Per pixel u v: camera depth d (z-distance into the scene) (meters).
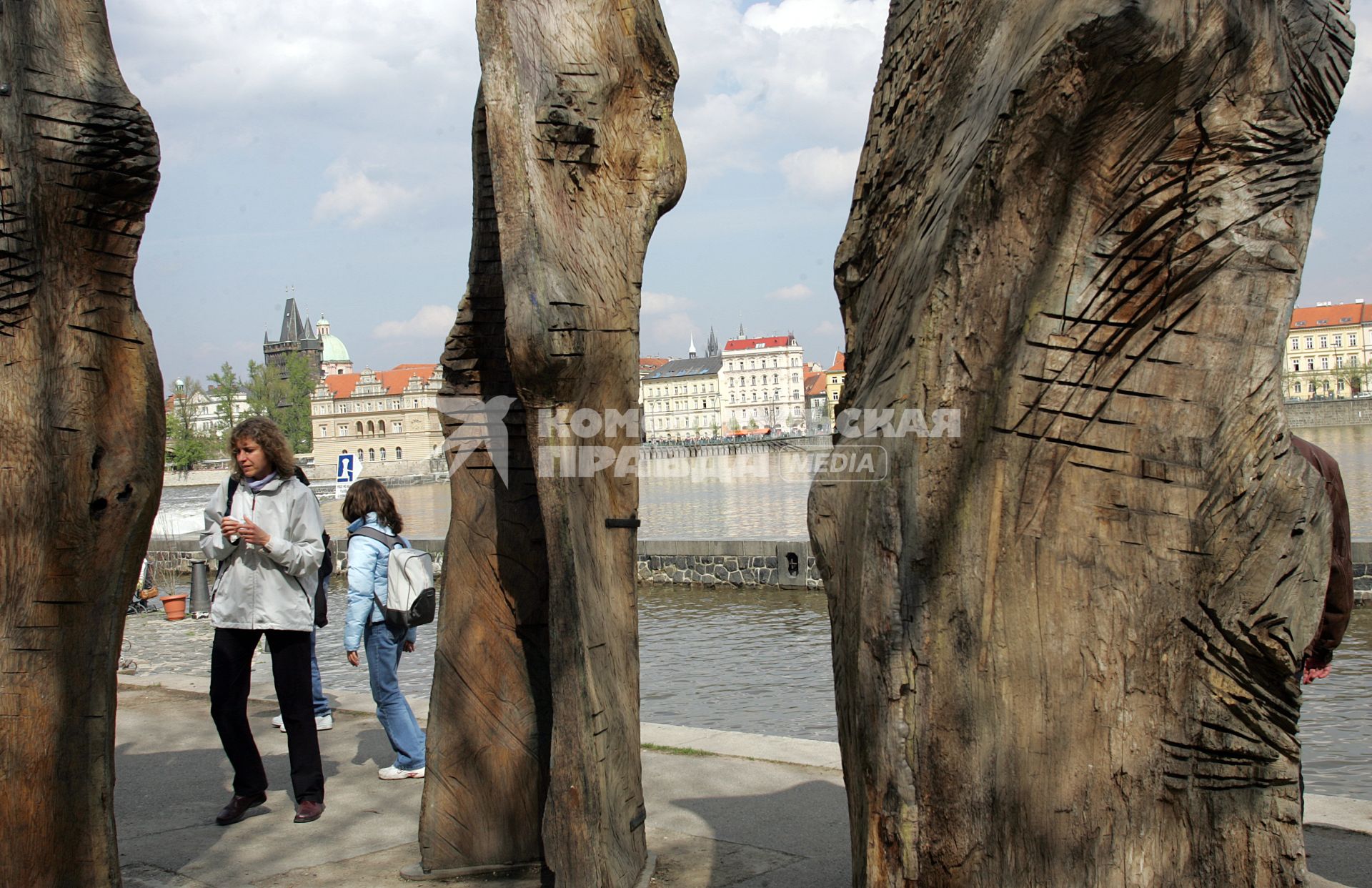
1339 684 9.66
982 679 2.04
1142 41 1.84
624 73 3.33
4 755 2.86
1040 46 1.92
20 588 2.90
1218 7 1.85
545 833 3.00
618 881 3.18
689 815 4.31
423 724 6.93
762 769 4.96
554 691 2.99
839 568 2.30
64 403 2.95
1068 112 1.92
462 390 3.75
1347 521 2.89
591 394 3.19
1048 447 2.04
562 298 2.97
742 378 149.00
